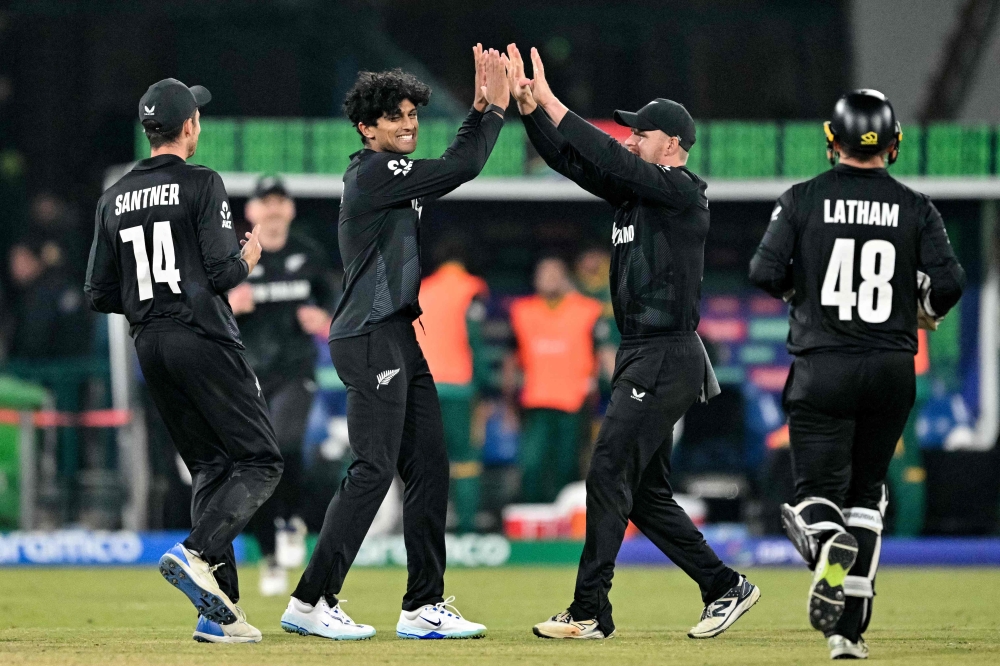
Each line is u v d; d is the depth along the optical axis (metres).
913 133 40.22
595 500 19.80
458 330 37.84
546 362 39.25
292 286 29.66
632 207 20.05
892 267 17.97
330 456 38.72
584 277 41.38
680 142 20.19
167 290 18.88
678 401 19.78
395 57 63.53
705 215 20.08
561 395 39.22
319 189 39.53
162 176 19.03
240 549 37.75
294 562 29.70
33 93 62.66
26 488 39.44
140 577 33.78
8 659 17.34
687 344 19.88
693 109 72.00
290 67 60.91
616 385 20.06
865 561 17.86
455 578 34.22
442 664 16.98
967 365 41.62
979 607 27.08
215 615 18.80
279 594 29.45
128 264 19.06
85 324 46.19
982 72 54.28
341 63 61.25
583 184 20.44
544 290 39.34
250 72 60.88
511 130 40.97
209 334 18.89
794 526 17.75
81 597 28.73
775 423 41.38
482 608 27.23
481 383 38.16
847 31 66.31
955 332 41.66
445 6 75.25
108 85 62.94
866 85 62.78
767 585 31.94
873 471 18.30
